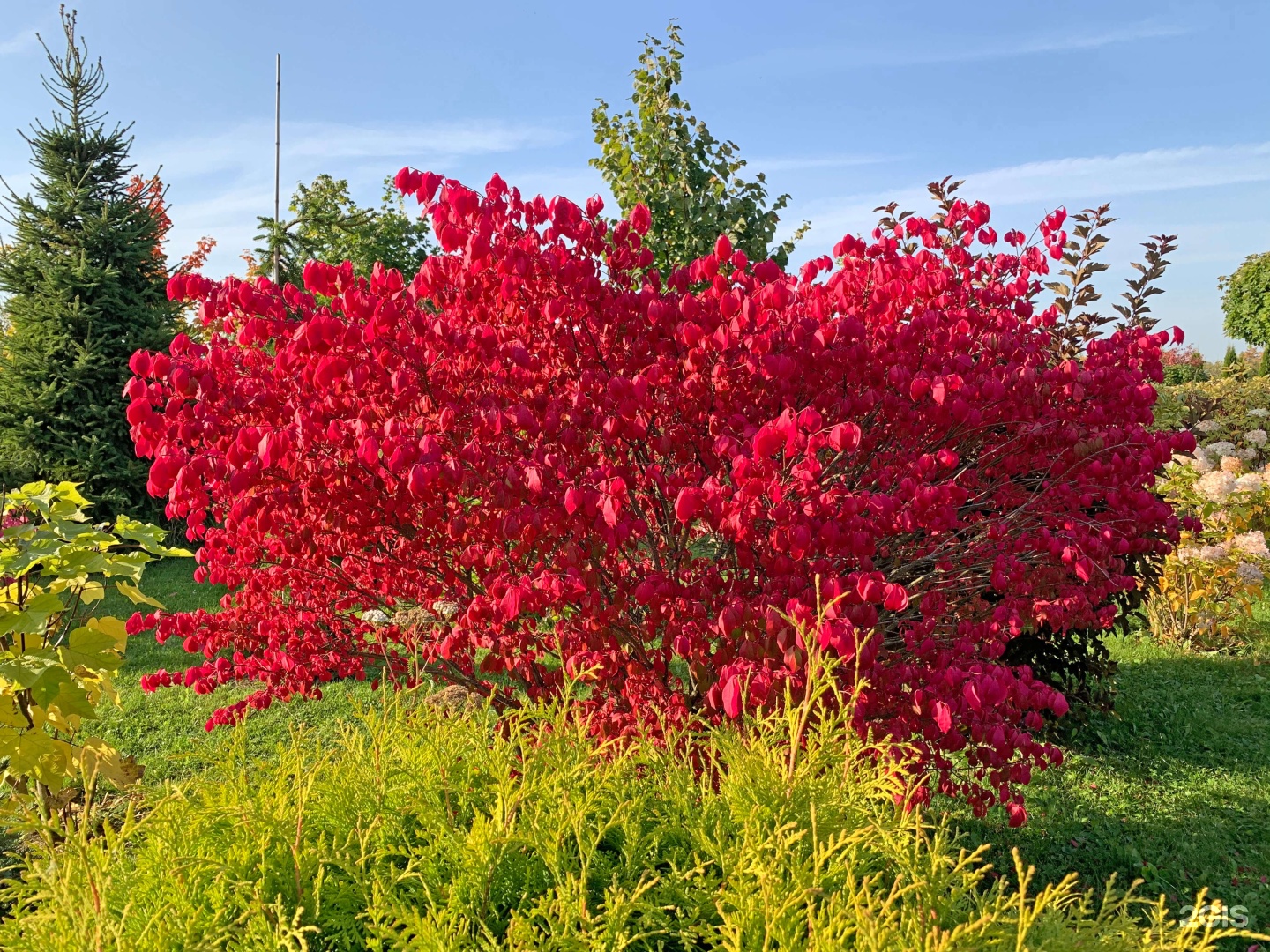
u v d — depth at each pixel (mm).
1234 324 29516
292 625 3844
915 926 1540
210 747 5031
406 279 13273
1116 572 3590
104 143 11742
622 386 2779
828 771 2156
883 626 3438
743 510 2672
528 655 3318
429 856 1838
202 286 3189
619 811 1922
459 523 2906
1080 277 5012
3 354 11320
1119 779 4625
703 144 7445
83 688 2996
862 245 3543
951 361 3215
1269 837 3971
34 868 1732
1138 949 1506
